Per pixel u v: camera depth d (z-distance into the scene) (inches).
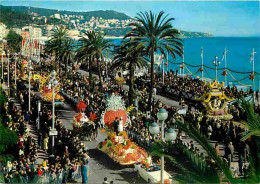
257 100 1531.7
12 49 5546.3
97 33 2235.5
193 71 4682.6
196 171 494.6
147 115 1397.6
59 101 1786.4
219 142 1203.2
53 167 906.7
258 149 513.0
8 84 2267.5
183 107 1704.0
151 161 917.2
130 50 1696.6
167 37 1761.8
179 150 522.0
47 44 3125.0
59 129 1231.5
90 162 1033.5
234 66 4638.3
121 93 2032.5
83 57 2240.4
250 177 498.3
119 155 979.3
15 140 1088.2
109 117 1167.6
